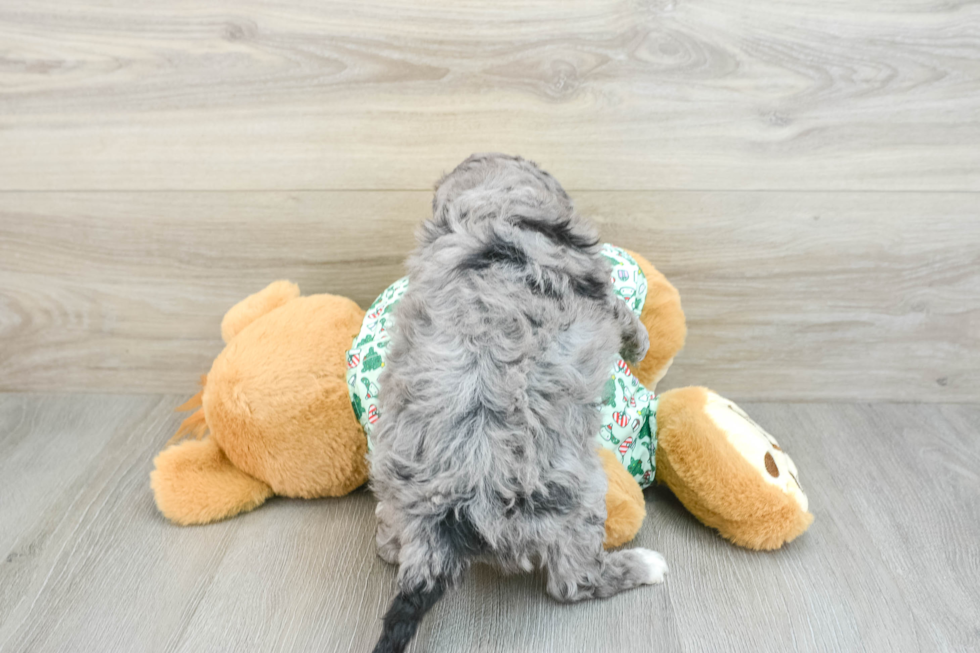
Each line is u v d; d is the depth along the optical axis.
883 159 1.36
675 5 1.26
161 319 1.54
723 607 1.06
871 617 1.04
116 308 1.53
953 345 1.51
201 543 1.19
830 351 1.52
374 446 0.98
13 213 1.44
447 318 0.92
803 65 1.29
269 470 1.23
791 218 1.41
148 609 1.06
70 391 1.59
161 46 1.31
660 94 1.32
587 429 0.94
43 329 1.55
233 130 1.37
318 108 1.35
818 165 1.37
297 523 1.24
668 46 1.29
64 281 1.51
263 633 1.02
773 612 1.05
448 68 1.31
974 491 1.30
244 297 1.52
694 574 1.12
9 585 1.11
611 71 1.30
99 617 1.05
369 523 1.24
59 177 1.41
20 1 1.28
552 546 0.93
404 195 1.41
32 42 1.31
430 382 0.90
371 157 1.38
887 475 1.34
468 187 1.07
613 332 0.97
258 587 1.10
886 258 1.43
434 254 0.97
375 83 1.33
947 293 1.46
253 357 1.22
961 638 1.01
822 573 1.12
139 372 1.59
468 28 1.28
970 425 1.49
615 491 1.09
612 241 1.44
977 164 1.35
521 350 0.89
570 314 0.94
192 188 1.42
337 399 1.21
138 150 1.39
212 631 1.03
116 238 1.46
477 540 0.90
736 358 1.54
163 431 1.49
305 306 1.31
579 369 0.92
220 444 1.26
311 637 1.01
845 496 1.29
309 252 1.47
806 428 1.48
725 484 1.12
